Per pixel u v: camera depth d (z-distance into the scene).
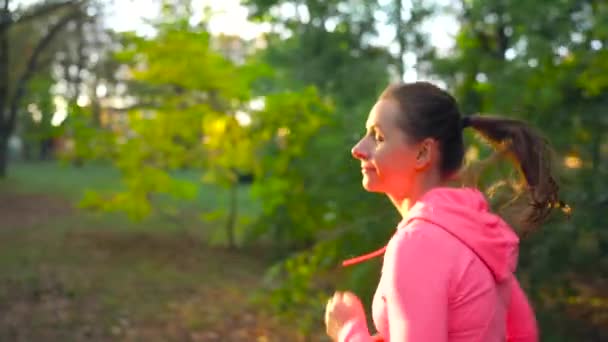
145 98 11.48
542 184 1.95
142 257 11.07
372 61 15.34
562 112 5.62
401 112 1.83
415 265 1.64
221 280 9.52
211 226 14.84
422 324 1.59
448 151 1.87
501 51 6.64
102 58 24.48
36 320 7.10
